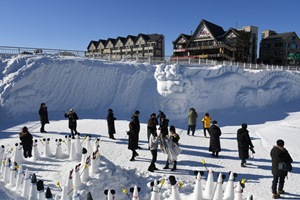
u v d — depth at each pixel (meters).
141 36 67.38
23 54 24.08
